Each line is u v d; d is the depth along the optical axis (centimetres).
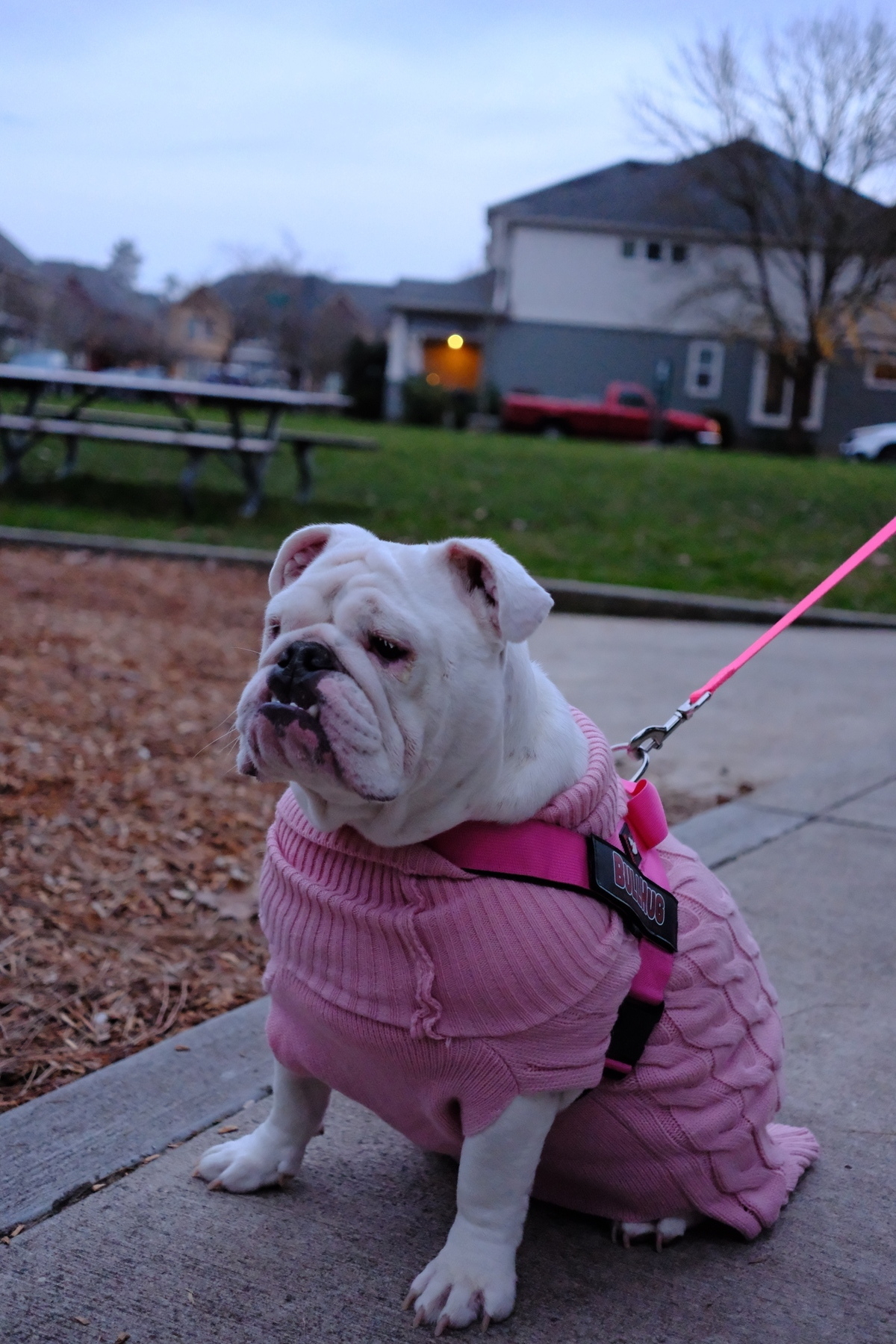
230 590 832
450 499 1192
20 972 305
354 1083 201
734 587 934
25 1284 196
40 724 498
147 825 408
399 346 3556
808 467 1520
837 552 1054
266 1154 223
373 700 168
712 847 407
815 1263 212
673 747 537
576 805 192
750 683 656
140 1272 200
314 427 1967
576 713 226
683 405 3434
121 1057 275
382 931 183
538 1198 224
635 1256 213
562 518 1140
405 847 185
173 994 305
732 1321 197
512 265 3444
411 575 179
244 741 178
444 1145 204
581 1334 191
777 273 3244
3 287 4941
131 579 831
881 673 689
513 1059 182
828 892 372
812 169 2886
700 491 1263
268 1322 190
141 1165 230
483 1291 191
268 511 1103
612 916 191
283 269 5216
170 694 567
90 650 632
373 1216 218
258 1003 296
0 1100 254
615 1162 206
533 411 2836
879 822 436
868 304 2903
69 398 2539
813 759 523
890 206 2788
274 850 202
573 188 3559
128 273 7425
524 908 181
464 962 179
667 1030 201
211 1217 215
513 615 175
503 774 187
